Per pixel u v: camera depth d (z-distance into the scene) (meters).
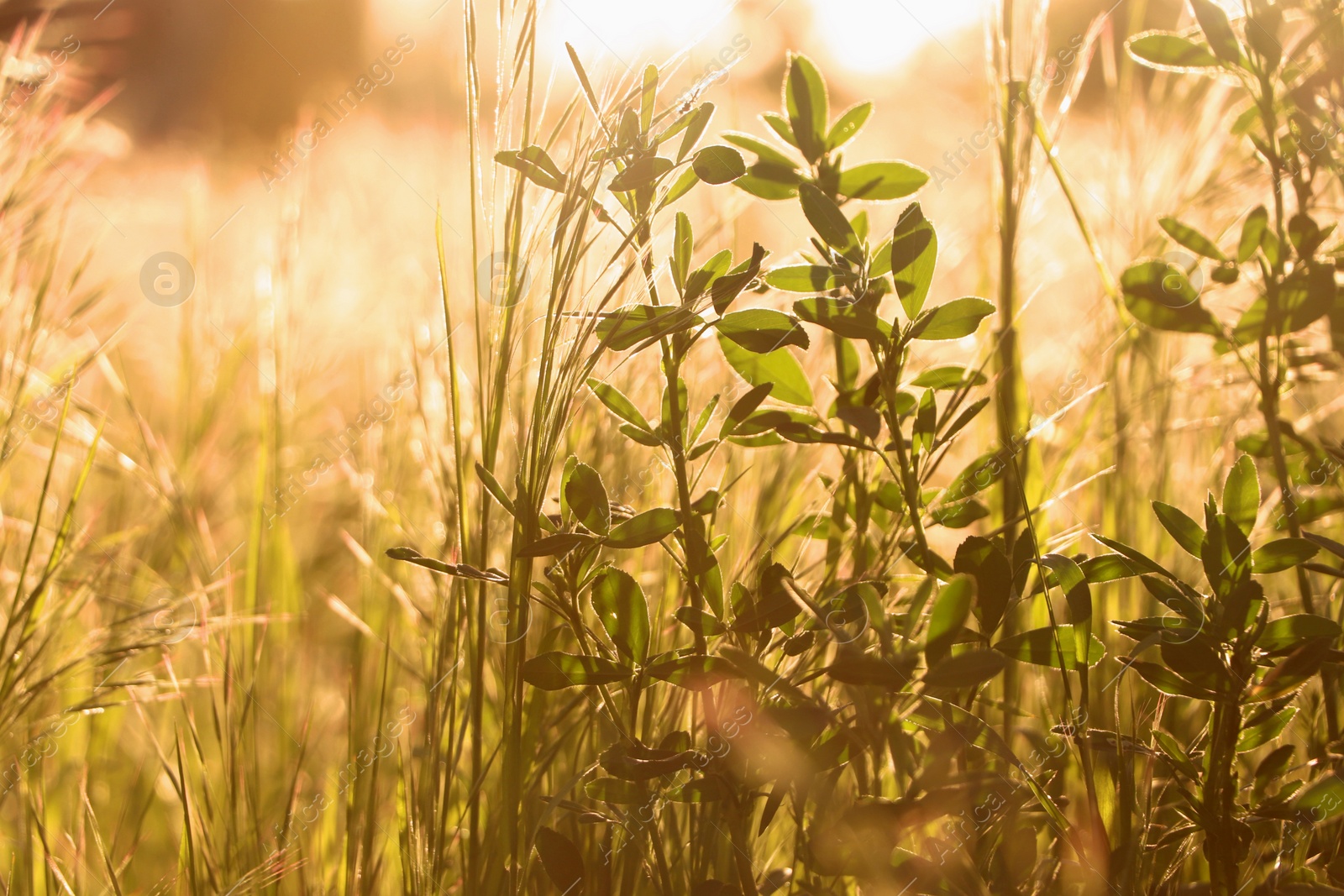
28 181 0.96
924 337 0.77
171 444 1.35
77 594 0.96
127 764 1.03
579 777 0.78
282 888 0.89
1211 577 0.76
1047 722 0.82
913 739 0.77
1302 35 0.81
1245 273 0.84
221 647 0.98
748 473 0.95
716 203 1.00
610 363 0.88
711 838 0.79
